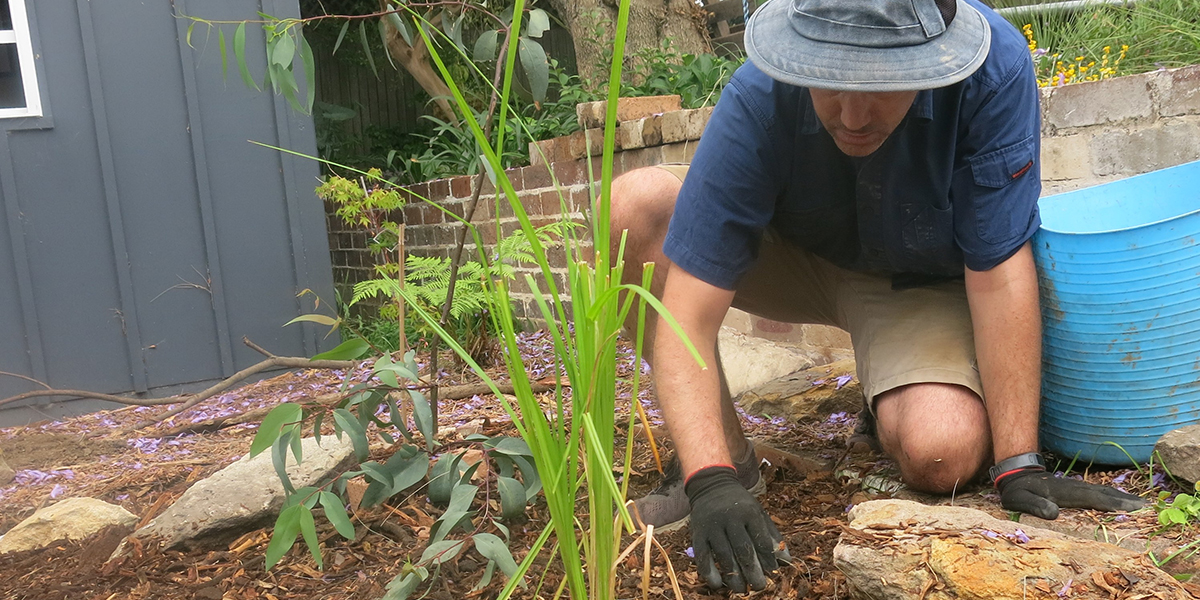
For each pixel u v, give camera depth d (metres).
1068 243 1.79
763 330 3.88
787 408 2.76
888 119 1.52
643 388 3.19
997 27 1.70
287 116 4.64
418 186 5.89
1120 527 1.57
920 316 1.97
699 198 1.73
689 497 1.65
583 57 7.60
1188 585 1.34
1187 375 1.77
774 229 2.13
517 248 4.26
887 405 1.92
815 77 1.41
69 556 1.96
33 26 4.15
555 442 1.34
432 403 2.26
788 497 2.04
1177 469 1.70
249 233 4.59
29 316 4.19
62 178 4.24
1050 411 1.96
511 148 5.75
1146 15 3.67
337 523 1.55
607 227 1.19
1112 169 2.59
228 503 1.98
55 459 3.18
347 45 9.22
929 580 1.34
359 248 6.68
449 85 1.11
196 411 3.96
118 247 4.34
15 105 4.18
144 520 2.18
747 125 1.71
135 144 4.36
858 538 1.46
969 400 1.84
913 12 1.42
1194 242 1.72
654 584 1.61
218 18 4.46
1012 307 1.74
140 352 4.39
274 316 4.66
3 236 4.15
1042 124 2.78
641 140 4.00
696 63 5.23
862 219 1.85
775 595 1.51
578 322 1.20
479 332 4.14
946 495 1.88
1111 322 1.79
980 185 1.70
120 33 4.31
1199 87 2.35
